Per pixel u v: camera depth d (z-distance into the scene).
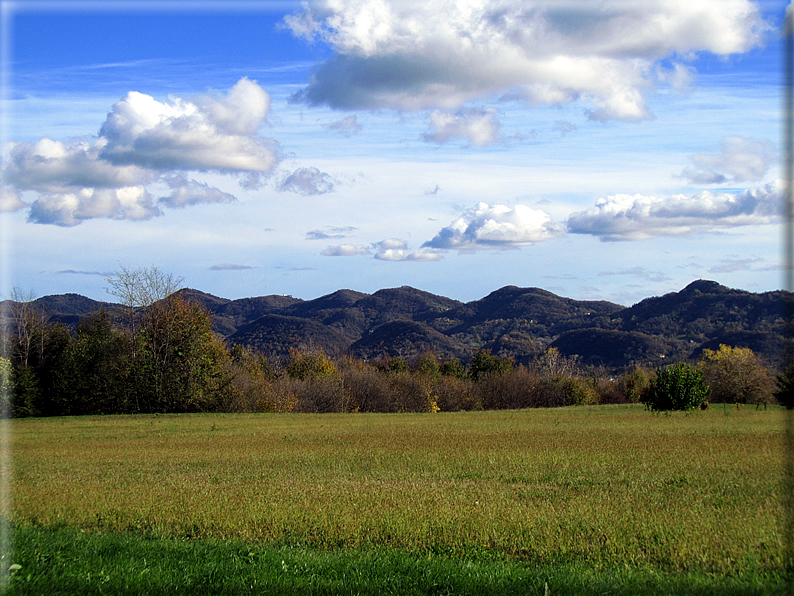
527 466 19.61
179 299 51.53
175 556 9.44
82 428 37.03
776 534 10.47
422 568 8.74
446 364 97.19
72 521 12.21
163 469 20.06
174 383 50.19
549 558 9.52
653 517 11.86
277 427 37.88
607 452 22.78
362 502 13.46
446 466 20.00
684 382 48.84
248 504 13.30
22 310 51.62
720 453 22.02
